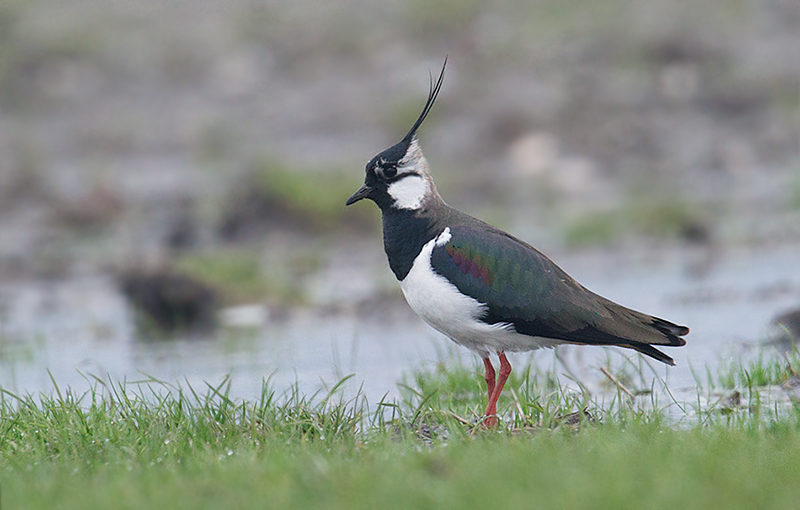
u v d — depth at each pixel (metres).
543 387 10.12
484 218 21.16
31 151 25.23
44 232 20.95
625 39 28.78
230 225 20.52
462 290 8.94
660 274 16.73
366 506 6.10
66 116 27.55
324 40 30.42
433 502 6.13
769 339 11.97
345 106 27.58
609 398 10.05
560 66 28.00
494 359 11.70
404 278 9.28
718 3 30.08
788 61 27.45
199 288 15.80
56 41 30.27
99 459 7.84
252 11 32.00
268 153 25.34
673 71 27.50
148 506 6.26
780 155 23.80
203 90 28.77
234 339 14.27
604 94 26.69
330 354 13.02
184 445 8.21
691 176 23.16
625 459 6.73
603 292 15.76
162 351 13.72
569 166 23.95
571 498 6.03
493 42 29.30
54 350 13.97
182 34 31.22
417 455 7.17
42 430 8.68
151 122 27.28
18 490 6.76
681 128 25.22
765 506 5.89
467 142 25.39
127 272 16.05
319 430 8.65
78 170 24.42
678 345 8.99
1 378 12.37
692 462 6.63
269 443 8.02
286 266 18.06
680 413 9.30
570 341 9.02
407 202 9.23
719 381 10.26
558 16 29.89
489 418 8.73
